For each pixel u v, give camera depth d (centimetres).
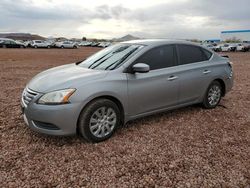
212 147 374
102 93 373
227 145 382
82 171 308
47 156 343
